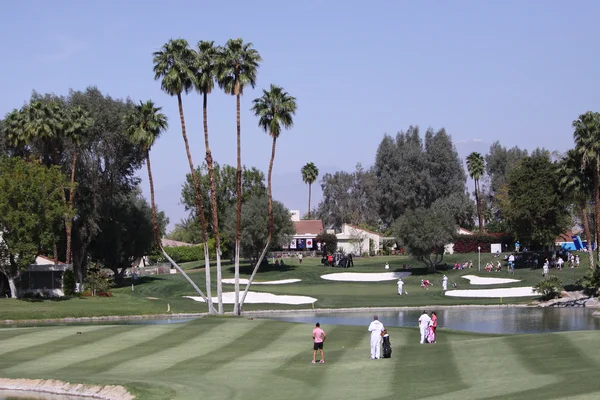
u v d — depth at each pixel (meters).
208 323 42.97
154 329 41.19
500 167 159.88
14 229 63.81
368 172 178.62
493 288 74.56
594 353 25.42
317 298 71.19
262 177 115.44
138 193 111.69
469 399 20.50
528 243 95.00
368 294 75.56
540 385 21.41
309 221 138.75
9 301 63.94
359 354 31.33
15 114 74.25
